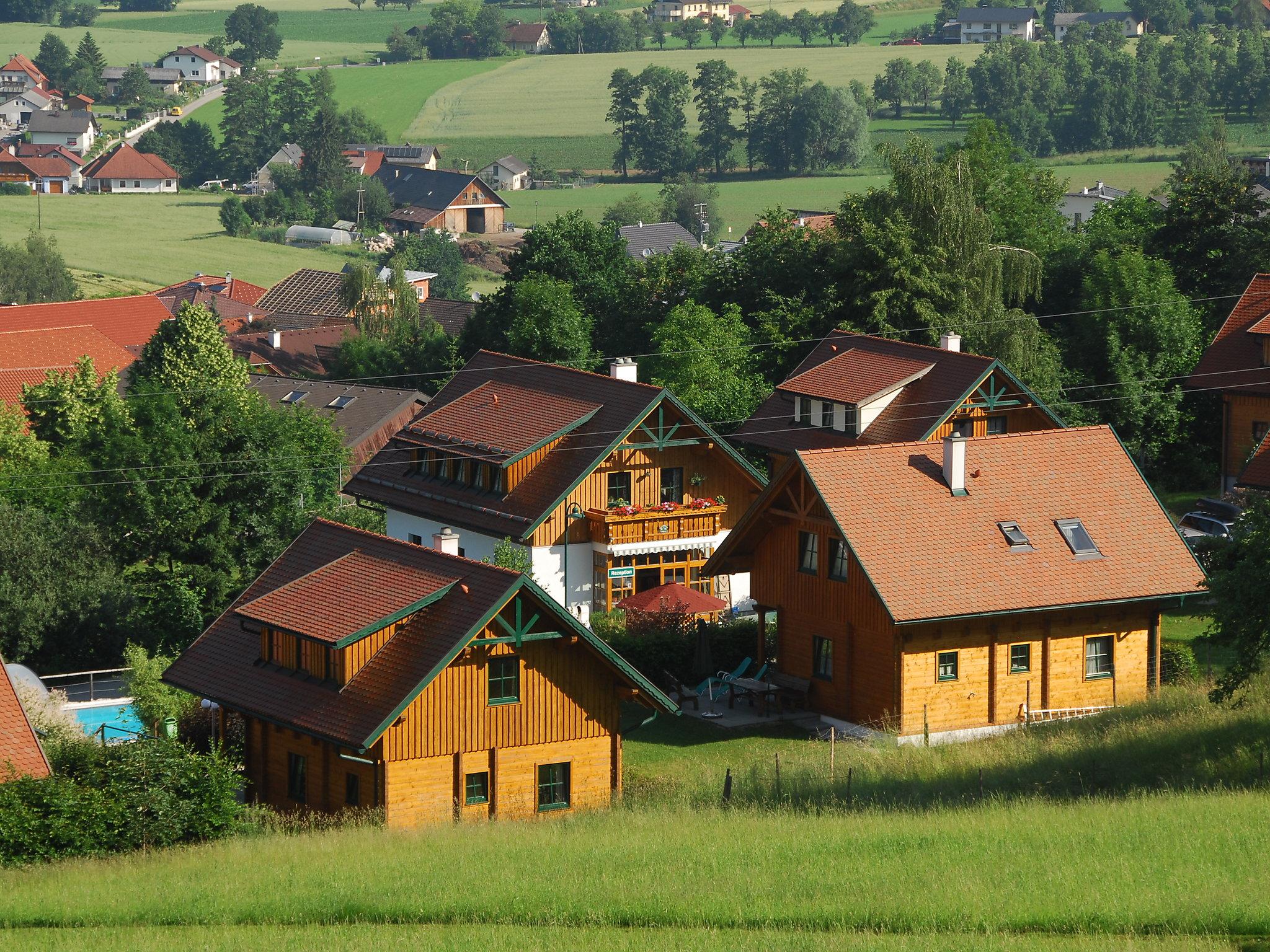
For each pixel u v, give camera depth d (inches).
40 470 4242.1
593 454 3592.5
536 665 2374.5
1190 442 4881.9
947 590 2792.8
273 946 1557.6
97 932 1663.4
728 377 4726.9
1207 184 5674.2
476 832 2075.5
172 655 3563.0
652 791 2440.9
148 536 3789.4
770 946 1480.1
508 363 4074.8
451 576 2393.0
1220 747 2329.0
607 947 1497.3
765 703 2977.4
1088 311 5017.2
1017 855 1777.8
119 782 2175.2
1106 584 2896.2
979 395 3848.4
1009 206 6033.5
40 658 3543.3
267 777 2512.3
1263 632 2246.6
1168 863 1712.6
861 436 3946.9
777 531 3061.0
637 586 3634.4
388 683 2303.2
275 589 2549.2
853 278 5128.0
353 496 4045.3
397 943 1545.3
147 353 5959.6
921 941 1483.8
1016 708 2883.9
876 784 2362.2
